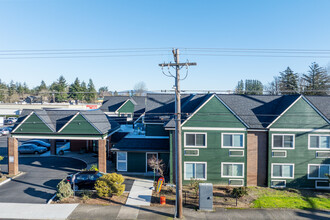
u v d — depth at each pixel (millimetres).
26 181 21828
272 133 21156
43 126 23531
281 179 21234
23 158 30078
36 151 32312
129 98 48656
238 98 24125
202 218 15312
